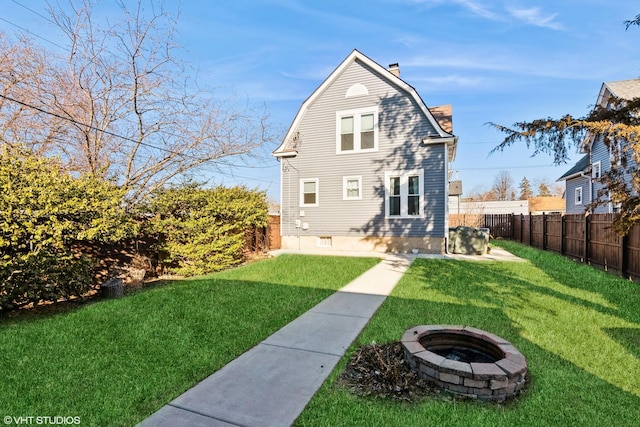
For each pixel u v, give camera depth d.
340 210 13.02
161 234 8.37
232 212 9.36
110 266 7.20
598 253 8.23
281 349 3.50
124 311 4.65
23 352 3.26
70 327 3.98
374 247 12.51
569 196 20.91
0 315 4.66
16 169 4.62
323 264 9.16
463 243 11.53
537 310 4.73
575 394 2.61
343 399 2.53
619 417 2.32
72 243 6.29
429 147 11.74
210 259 8.38
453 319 4.34
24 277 4.61
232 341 3.68
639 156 3.71
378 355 3.13
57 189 4.90
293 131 13.63
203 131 11.00
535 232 13.66
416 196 11.98
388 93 12.27
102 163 9.52
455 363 2.72
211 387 2.72
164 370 2.99
